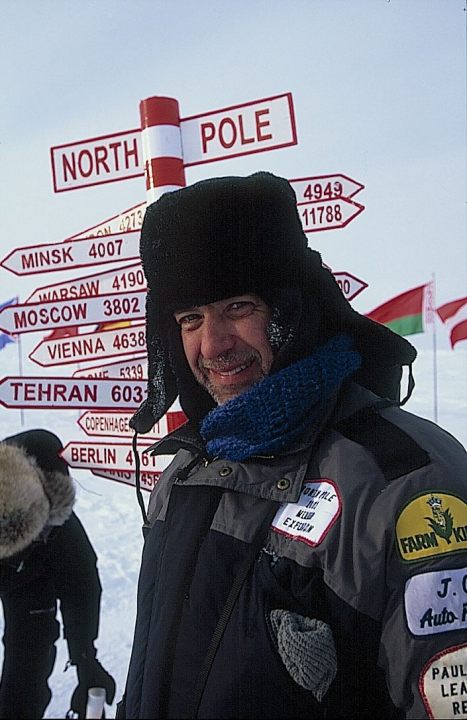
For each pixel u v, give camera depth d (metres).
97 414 1.85
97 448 1.84
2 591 1.73
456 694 0.80
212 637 0.90
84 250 1.84
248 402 0.95
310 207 1.75
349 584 0.84
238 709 0.85
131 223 1.80
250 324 1.02
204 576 0.93
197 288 1.00
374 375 1.10
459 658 0.80
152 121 1.73
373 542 0.84
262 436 0.95
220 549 0.93
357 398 0.99
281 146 1.66
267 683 0.84
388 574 0.83
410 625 0.81
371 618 0.84
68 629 1.85
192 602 0.93
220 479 0.97
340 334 1.04
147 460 1.76
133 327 1.79
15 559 1.69
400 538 0.83
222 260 0.98
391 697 0.84
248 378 1.04
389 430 0.93
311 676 0.81
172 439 1.12
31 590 1.74
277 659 0.83
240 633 0.87
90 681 1.84
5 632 1.77
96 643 2.31
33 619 1.76
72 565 1.79
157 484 1.25
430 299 4.34
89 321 1.83
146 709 0.94
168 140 1.73
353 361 0.98
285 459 0.95
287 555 0.89
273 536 0.91
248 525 0.93
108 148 1.84
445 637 0.81
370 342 1.06
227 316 1.03
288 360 0.97
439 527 0.83
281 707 0.83
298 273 1.00
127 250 1.76
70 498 1.78
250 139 1.70
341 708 0.84
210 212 0.98
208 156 1.75
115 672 2.10
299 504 0.91
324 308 1.04
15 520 1.67
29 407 1.89
